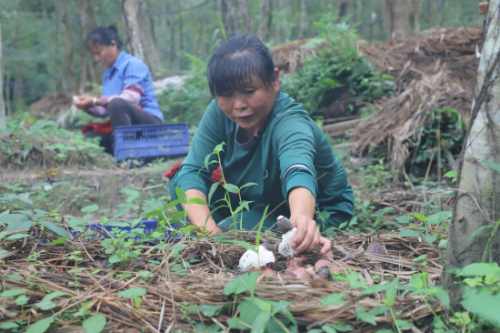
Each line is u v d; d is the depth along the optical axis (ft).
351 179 15.60
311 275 5.96
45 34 60.18
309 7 60.18
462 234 5.15
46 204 13.80
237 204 9.75
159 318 5.08
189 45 66.44
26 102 62.95
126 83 18.76
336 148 17.43
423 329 4.90
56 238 7.13
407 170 15.72
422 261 6.67
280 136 7.88
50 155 16.43
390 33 27.02
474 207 5.05
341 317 4.91
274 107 8.27
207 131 8.95
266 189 8.86
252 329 4.54
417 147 15.52
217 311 5.07
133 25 27.35
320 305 4.96
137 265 6.34
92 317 4.87
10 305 5.22
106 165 17.16
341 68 20.47
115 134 17.39
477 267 4.24
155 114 19.38
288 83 21.36
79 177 15.29
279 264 6.39
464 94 16.35
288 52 24.21
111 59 18.88
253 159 8.66
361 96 20.06
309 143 7.69
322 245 6.70
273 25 56.65
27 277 5.76
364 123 17.69
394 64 20.48
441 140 15.51
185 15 62.39
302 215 6.48
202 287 5.49
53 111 35.55
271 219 9.07
